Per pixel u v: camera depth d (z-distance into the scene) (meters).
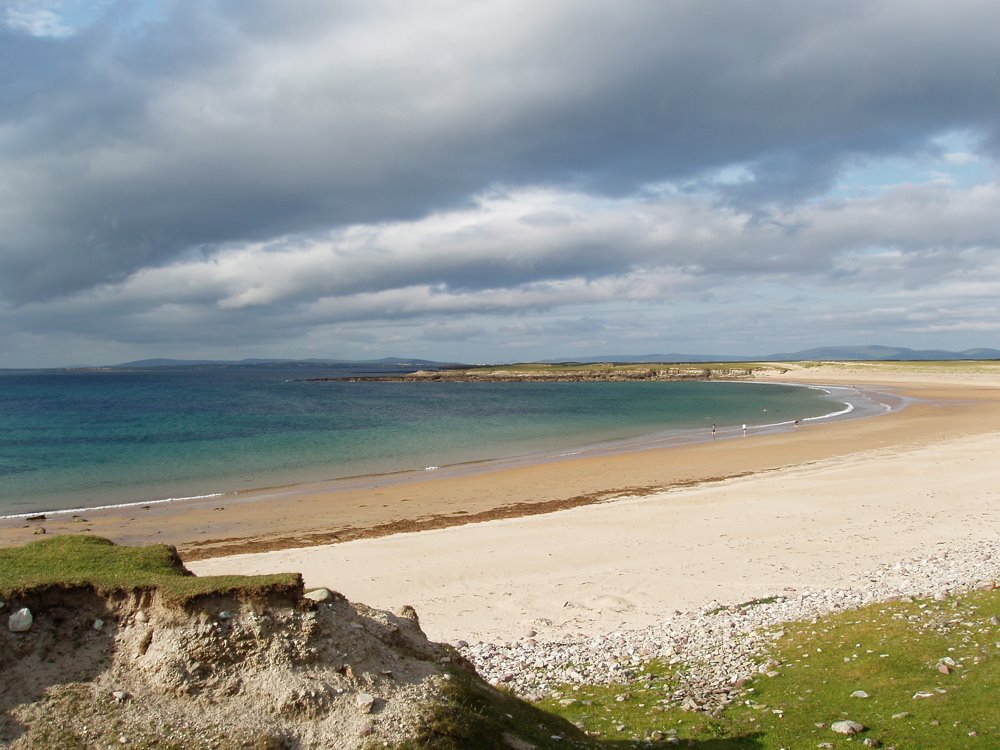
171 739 8.69
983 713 11.23
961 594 17.50
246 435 71.06
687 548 26.12
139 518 34.78
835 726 11.23
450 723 9.50
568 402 125.25
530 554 26.09
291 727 9.09
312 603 10.32
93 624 9.72
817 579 21.89
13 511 36.62
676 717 12.44
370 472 48.16
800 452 52.94
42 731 8.55
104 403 123.25
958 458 43.56
